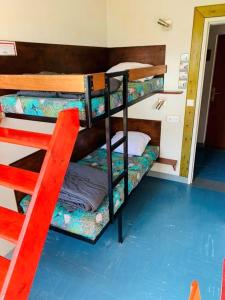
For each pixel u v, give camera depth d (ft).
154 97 10.55
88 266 6.82
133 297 5.90
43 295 5.98
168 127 10.75
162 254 7.20
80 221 5.92
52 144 3.49
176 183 11.35
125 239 7.83
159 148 11.27
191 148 10.61
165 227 8.37
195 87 9.66
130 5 9.80
